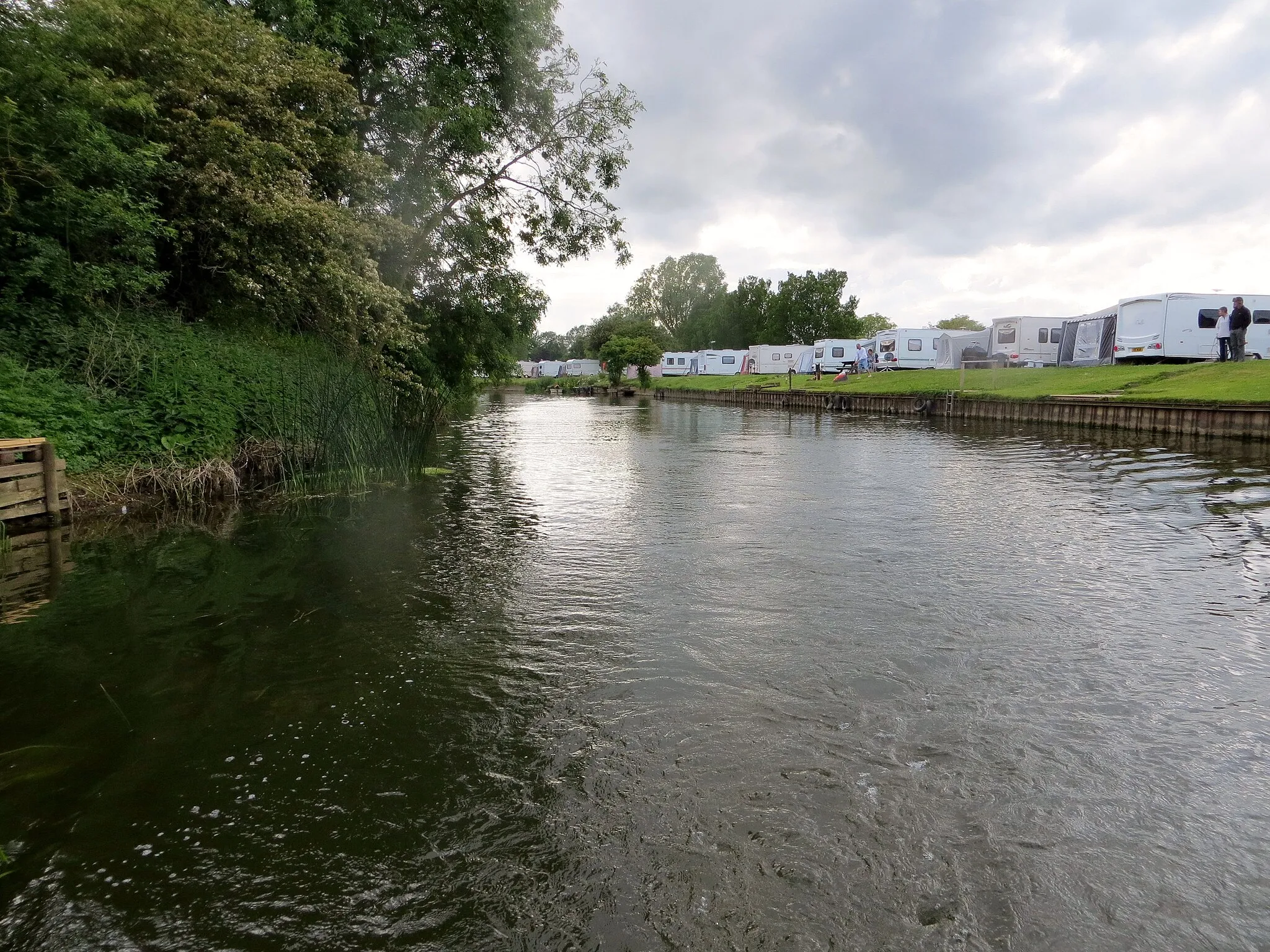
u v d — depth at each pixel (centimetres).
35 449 731
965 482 1065
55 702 359
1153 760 304
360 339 1383
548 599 525
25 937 210
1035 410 2031
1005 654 417
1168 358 2245
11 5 891
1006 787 286
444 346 2014
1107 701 358
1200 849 250
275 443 1016
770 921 218
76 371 884
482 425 2597
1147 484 999
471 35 1653
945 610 496
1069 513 824
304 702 360
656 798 280
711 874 239
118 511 803
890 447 1598
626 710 352
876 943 210
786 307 6269
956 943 210
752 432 2114
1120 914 221
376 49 1488
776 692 369
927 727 333
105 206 910
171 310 1127
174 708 353
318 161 1187
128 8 985
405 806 276
